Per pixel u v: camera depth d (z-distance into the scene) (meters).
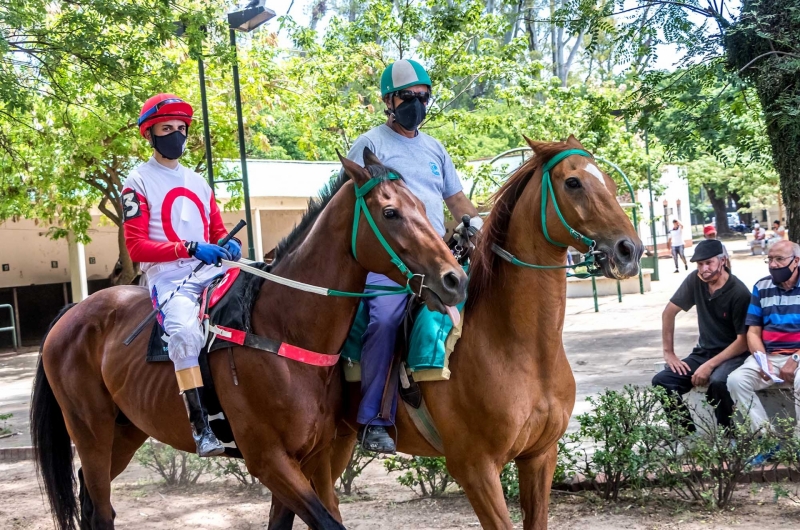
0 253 18.88
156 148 3.88
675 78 6.63
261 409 3.47
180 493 5.96
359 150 3.91
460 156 14.77
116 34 9.83
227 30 11.05
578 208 3.30
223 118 15.30
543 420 3.54
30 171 13.78
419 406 3.66
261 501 5.70
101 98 9.89
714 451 4.89
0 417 8.76
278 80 16.62
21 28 9.49
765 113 6.25
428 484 5.91
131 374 3.93
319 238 3.54
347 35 14.51
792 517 4.65
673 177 37.78
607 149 17.94
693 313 15.23
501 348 3.48
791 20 5.98
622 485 5.29
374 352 3.68
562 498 5.28
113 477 4.55
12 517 5.59
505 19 14.16
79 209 15.84
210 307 3.70
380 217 3.27
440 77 13.97
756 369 5.59
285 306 3.56
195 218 3.99
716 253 5.92
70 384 4.25
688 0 6.65
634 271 3.19
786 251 5.57
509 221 3.57
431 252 3.15
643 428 5.16
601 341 12.51
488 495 3.49
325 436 3.66
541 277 3.46
